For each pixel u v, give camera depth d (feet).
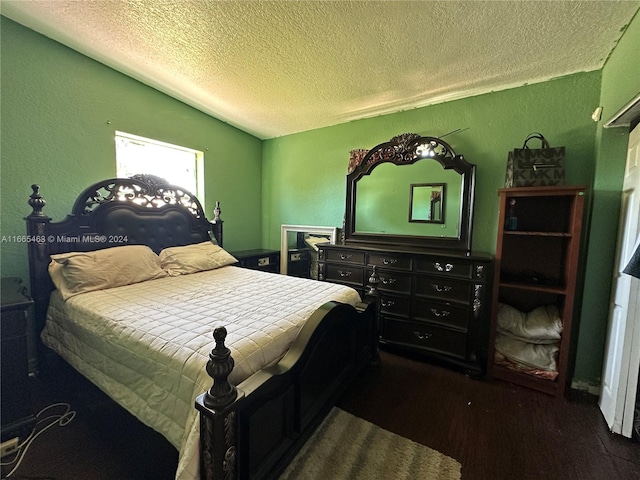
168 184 8.89
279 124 11.02
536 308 7.24
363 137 10.09
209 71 7.37
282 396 3.69
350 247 8.87
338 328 5.24
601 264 6.04
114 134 7.88
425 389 6.40
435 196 8.45
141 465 4.20
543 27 5.16
